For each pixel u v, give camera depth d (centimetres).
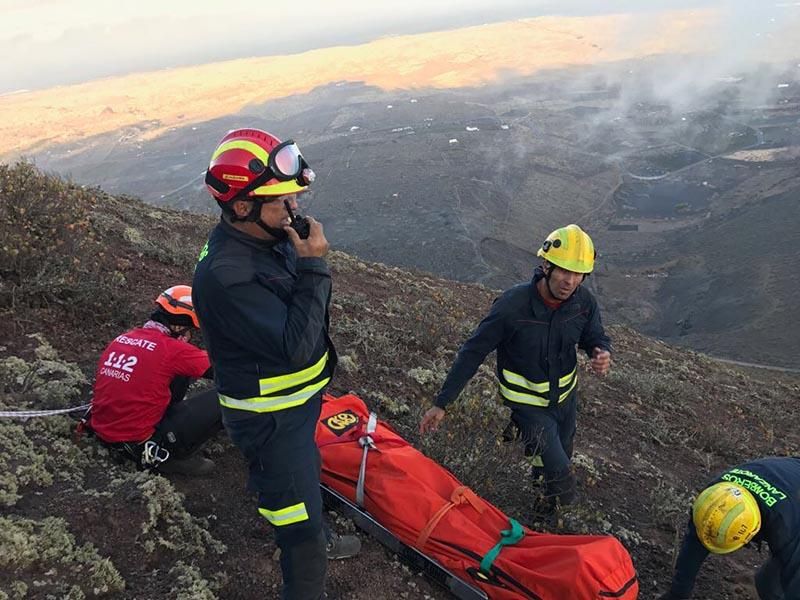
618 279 14925
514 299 371
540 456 388
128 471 341
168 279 625
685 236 17800
